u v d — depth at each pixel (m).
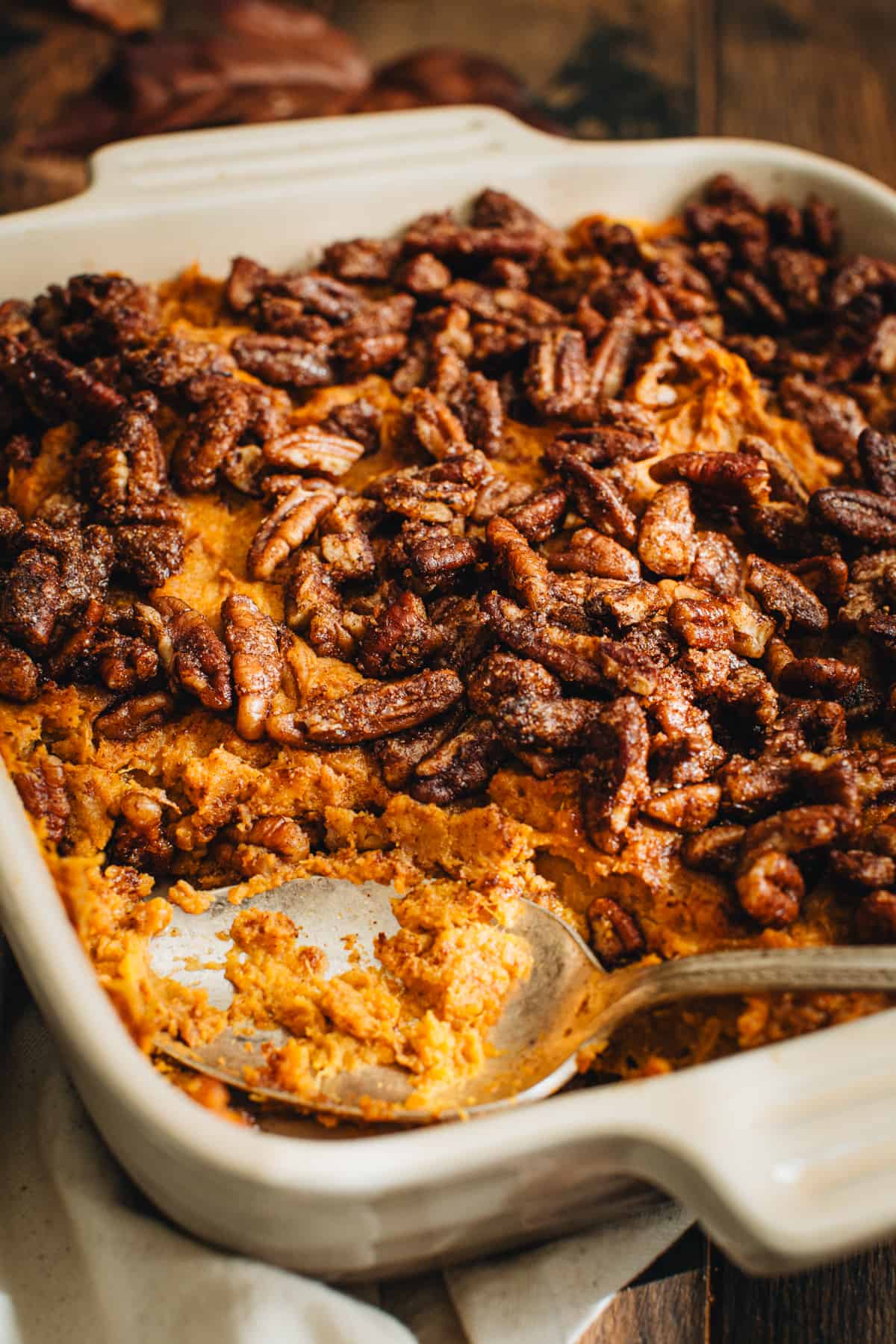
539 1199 0.34
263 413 0.43
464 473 0.42
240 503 0.43
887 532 0.42
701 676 0.39
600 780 0.38
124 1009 0.36
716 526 0.43
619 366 0.45
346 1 0.63
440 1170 0.32
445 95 0.59
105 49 0.60
